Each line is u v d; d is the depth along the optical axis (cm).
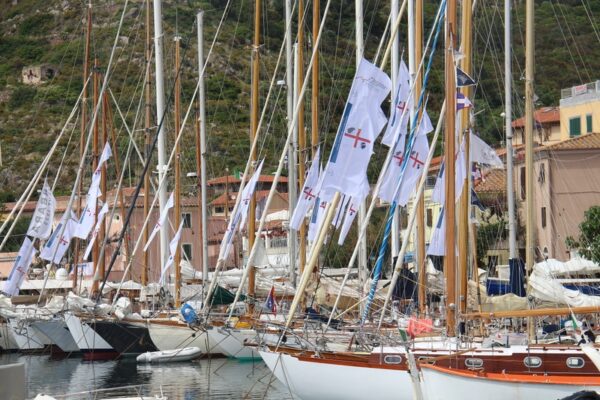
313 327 4581
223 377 5150
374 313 4919
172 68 10262
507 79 5662
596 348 3369
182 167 11462
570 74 11019
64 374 5503
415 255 5703
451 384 3409
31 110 17338
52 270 8706
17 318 6800
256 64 6194
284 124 11331
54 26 19838
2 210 13062
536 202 8531
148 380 5106
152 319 6131
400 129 4431
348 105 4109
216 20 16250
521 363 3534
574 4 11606
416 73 5016
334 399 3797
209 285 6147
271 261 8325
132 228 10212
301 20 6588
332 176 4112
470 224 5262
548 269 4100
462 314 3672
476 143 4622
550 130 9975
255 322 5012
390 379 3656
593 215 6831
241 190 5859
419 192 4278
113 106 14725
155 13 7112
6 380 1922
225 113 15125
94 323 6184
